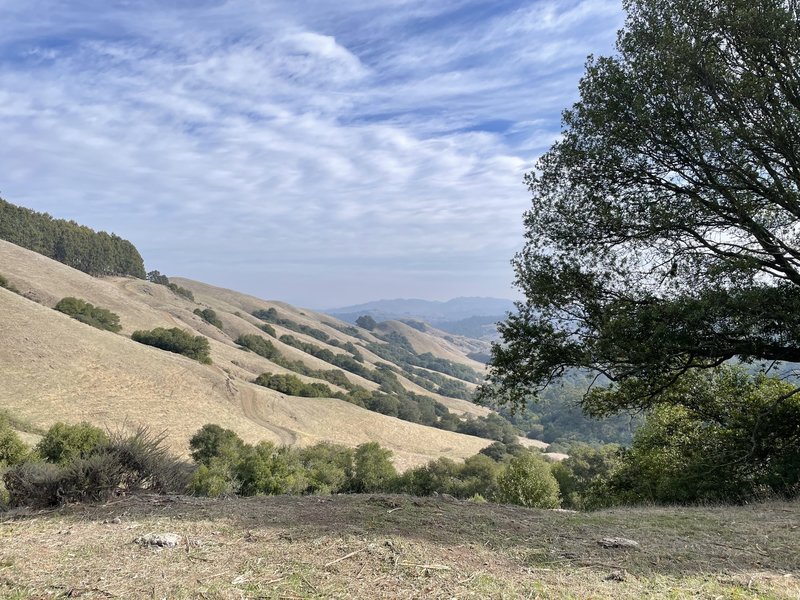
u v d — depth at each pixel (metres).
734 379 13.37
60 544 3.63
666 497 11.16
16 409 40.06
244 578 3.00
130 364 56.38
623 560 3.70
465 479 48.44
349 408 76.56
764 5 10.01
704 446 12.46
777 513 6.11
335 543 3.70
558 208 12.62
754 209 11.07
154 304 108.50
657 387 11.99
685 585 3.18
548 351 11.85
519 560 3.60
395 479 46.09
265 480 33.03
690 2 11.05
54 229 111.94
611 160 11.77
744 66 10.84
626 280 11.96
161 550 3.49
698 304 9.41
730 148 10.23
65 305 74.75
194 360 74.06
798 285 10.47
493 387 12.63
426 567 3.29
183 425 48.09
